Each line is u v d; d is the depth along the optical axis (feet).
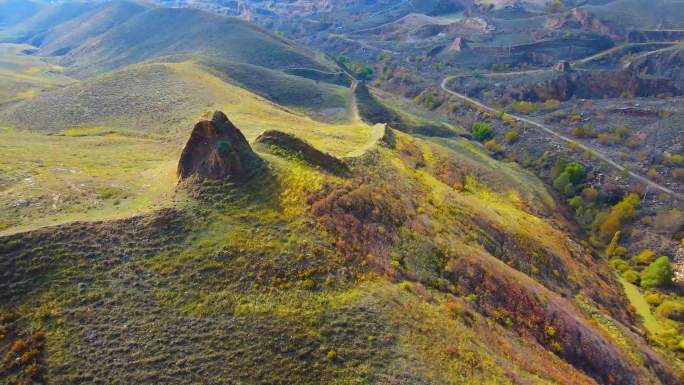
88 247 117.08
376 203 163.73
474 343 118.62
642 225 305.32
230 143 153.79
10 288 103.91
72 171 162.09
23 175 150.51
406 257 147.95
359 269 131.85
